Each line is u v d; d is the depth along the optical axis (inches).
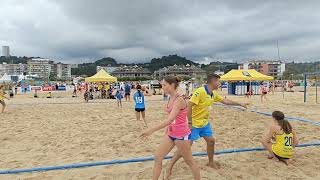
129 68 5905.5
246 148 257.4
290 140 214.7
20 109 661.3
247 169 196.9
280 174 191.5
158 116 524.7
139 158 231.9
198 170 156.9
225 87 2096.5
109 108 677.3
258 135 330.3
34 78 4611.2
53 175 198.8
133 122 447.5
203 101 184.2
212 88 186.9
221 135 332.2
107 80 1106.7
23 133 360.5
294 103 769.6
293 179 184.2
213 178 176.2
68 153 261.9
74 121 460.1
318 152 245.3
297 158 227.0
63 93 1653.5
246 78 1183.6
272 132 219.8
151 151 263.9
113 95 1138.0
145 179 181.0
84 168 212.4
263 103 772.6
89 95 1083.3
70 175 197.6
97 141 308.7
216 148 268.8
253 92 1339.8
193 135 184.7
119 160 225.5
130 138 322.3
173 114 145.7
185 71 5182.1
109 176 191.0
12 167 221.5
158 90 1752.0
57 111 612.4
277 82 2386.8
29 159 244.2
